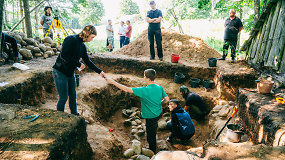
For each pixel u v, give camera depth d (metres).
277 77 4.64
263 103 3.48
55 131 2.11
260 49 5.66
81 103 4.59
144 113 3.51
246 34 12.95
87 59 3.15
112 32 10.70
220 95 5.87
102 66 6.91
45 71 4.61
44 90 4.50
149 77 3.38
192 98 5.29
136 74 7.08
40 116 2.42
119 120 5.62
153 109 3.45
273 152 1.97
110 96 5.93
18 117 2.37
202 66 6.86
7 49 4.90
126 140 4.30
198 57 7.69
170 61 7.32
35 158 1.74
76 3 11.05
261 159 1.88
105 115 5.45
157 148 4.33
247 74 5.62
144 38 8.61
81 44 2.89
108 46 10.99
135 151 3.64
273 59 4.76
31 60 5.41
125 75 6.93
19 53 5.28
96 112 4.86
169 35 8.62
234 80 5.67
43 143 1.92
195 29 15.01
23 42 5.68
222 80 5.77
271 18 5.20
